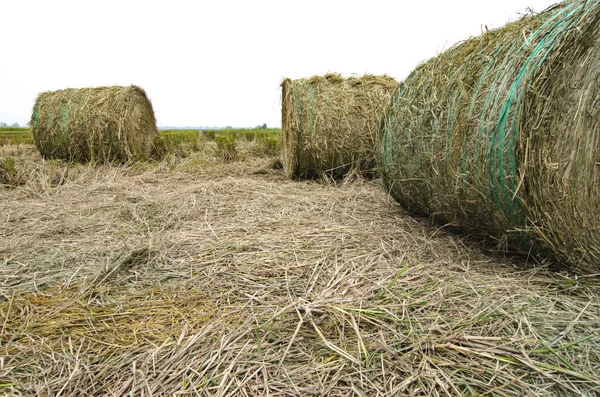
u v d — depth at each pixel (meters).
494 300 2.01
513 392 1.42
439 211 3.08
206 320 1.94
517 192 2.23
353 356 1.63
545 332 1.75
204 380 1.50
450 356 1.62
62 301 2.16
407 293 2.11
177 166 6.90
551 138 2.06
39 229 3.39
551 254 2.35
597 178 2.06
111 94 7.33
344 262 2.55
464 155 2.52
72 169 6.23
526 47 2.21
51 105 7.53
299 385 1.49
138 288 2.32
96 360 1.66
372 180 5.45
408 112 3.16
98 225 3.50
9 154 8.83
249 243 2.91
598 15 1.89
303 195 4.66
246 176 6.17
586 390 1.42
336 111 5.43
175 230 3.36
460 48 2.87
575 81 1.97
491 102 2.32
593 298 2.05
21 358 1.70
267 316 1.94
